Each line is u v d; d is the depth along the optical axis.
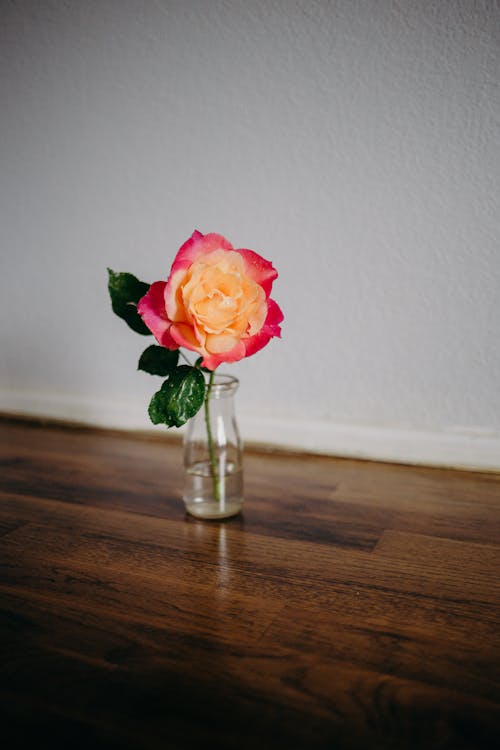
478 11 0.93
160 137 1.09
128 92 1.10
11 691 0.65
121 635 0.71
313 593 0.76
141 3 1.06
